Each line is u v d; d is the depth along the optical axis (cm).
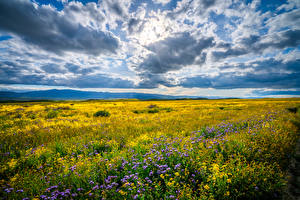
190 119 1287
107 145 577
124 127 930
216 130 731
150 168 367
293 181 340
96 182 312
